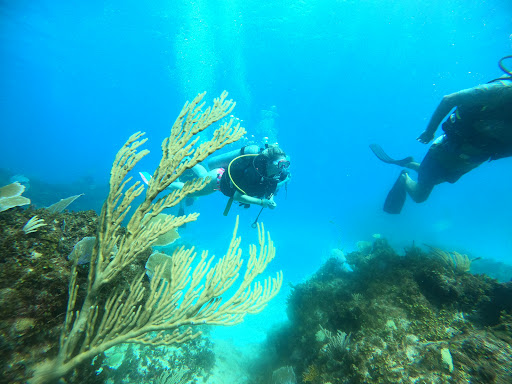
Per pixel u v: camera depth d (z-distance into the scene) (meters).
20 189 3.17
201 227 17.44
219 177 4.80
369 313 3.98
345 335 3.90
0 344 1.90
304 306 5.57
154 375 4.25
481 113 4.07
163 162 2.35
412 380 2.68
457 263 4.54
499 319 3.37
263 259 2.32
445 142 4.98
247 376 5.58
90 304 2.03
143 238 2.21
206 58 37.97
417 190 6.16
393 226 21.77
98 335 1.94
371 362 3.08
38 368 1.92
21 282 2.18
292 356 5.02
